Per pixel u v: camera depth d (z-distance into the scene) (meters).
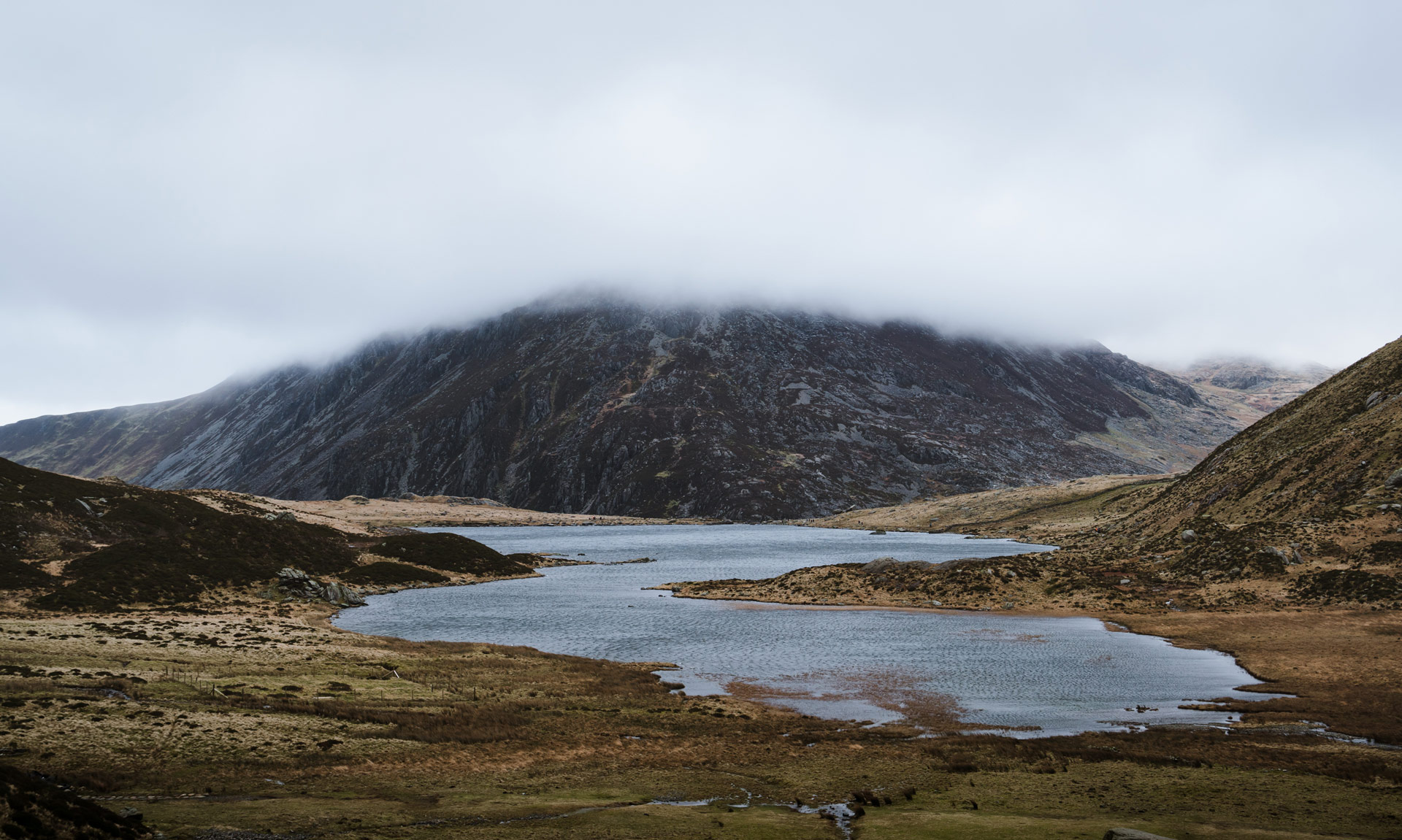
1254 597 103.56
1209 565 118.62
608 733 56.69
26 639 70.56
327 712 56.34
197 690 58.28
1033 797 42.66
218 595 117.81
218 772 43.34
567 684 71.62
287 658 73.75
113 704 51.56
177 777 42.16
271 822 36.38
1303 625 89.38
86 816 31.89
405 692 65.06
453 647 87.31
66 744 44.00
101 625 82.25
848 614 117.12
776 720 61.00
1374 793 42.00
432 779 45.41
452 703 62.62
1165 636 93.44
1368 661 73.44
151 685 58.47
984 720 61.34
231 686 60.53
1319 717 58.81
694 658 86.38
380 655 79.12
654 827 37.44
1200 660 80.69
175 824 35.06
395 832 36.16
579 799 42.47
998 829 36.56
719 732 57.56
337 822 36.97
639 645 94.81
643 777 47.28
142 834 33.00
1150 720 60.47
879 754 52.12
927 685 73.25
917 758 51.12
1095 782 44.97
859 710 64.75
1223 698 66.44
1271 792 42.41
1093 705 65.38
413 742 51.72
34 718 47.06
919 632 101.31
